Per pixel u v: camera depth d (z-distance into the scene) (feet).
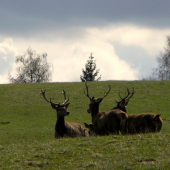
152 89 556.51
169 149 169.17
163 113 441.68
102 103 491.31
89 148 180.55
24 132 372.58
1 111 471.62
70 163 163.02
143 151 169.58
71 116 440.45
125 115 230.68
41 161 167.12
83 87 579.07
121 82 606.96
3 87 590.96
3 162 167.43
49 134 362.12
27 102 508.12
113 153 171.42
